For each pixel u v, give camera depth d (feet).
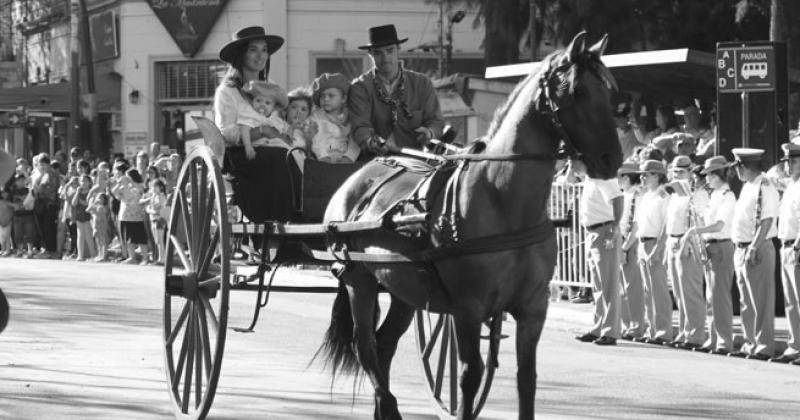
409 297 31.22
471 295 28.32
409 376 42.01
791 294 47.24
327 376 41.83
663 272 53.11
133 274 82.33
